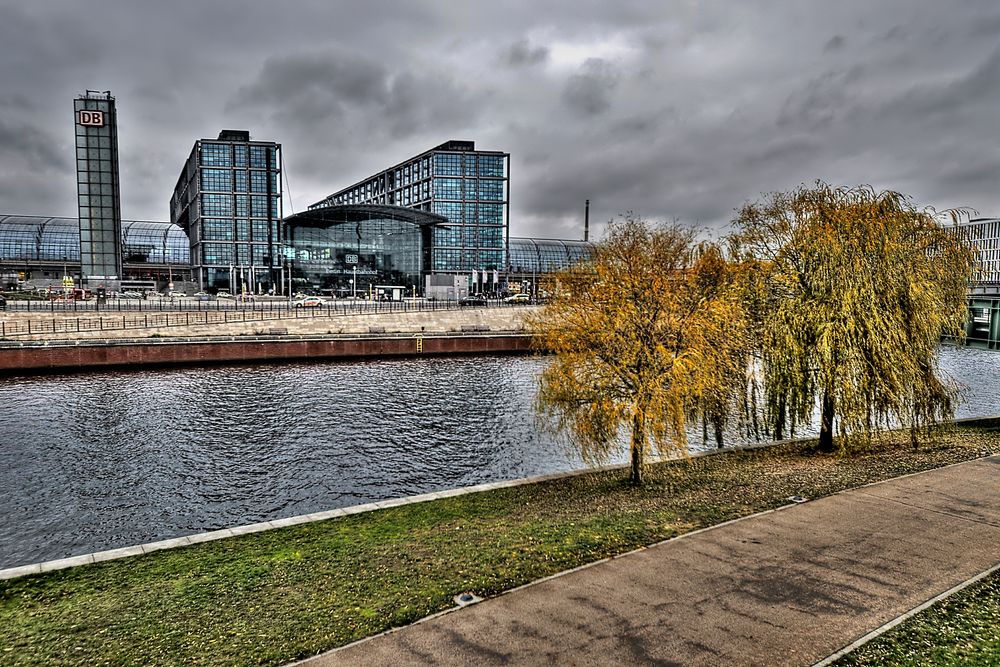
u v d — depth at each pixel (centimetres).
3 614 1175
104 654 1022
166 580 1319
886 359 2356
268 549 1495
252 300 10612
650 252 2522
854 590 1177
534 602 1148
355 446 3403
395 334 7300
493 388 5197
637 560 1337
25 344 5447
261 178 16288
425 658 963
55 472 2928
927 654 955
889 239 2423
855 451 2495
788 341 2505
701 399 2400
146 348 5934
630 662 941
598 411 2203
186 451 3275
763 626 1045
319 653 995
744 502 1789
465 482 2880
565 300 2350
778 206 2725
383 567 1365
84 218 11156
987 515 1600
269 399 4606
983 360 6519
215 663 980
